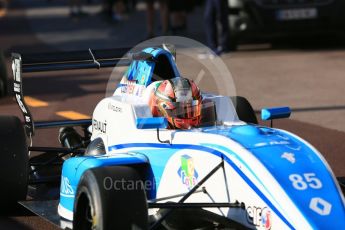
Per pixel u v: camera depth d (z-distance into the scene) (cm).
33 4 15575
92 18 10775
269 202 1880
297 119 3925
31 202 2434
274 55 6147
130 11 11312
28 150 2589
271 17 5906
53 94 4822
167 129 2209
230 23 6053
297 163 1955
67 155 2919
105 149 2425
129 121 2283
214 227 2142
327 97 4475
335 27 6009
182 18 7775
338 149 3306
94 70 5825
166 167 2156
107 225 1855
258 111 4122
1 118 2495
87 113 4166
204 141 2067
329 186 1911
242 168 1952
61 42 7675
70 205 2244
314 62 5750
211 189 2036
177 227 2198
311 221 1811
